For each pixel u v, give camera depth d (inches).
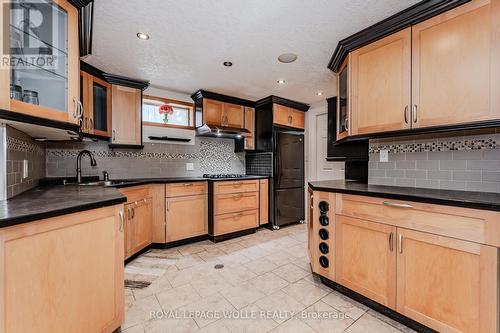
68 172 103.3
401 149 78.3
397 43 65.9
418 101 62.1
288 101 149.3
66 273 42.4
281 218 147.9
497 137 60.7
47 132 64.7
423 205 53.1
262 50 85.8
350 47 77.0
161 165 128.9
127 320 59.8
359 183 90.0
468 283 46.9
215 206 120.3
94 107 100.5
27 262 36.7
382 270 60.7
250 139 151.8
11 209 39.8
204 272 87.0
